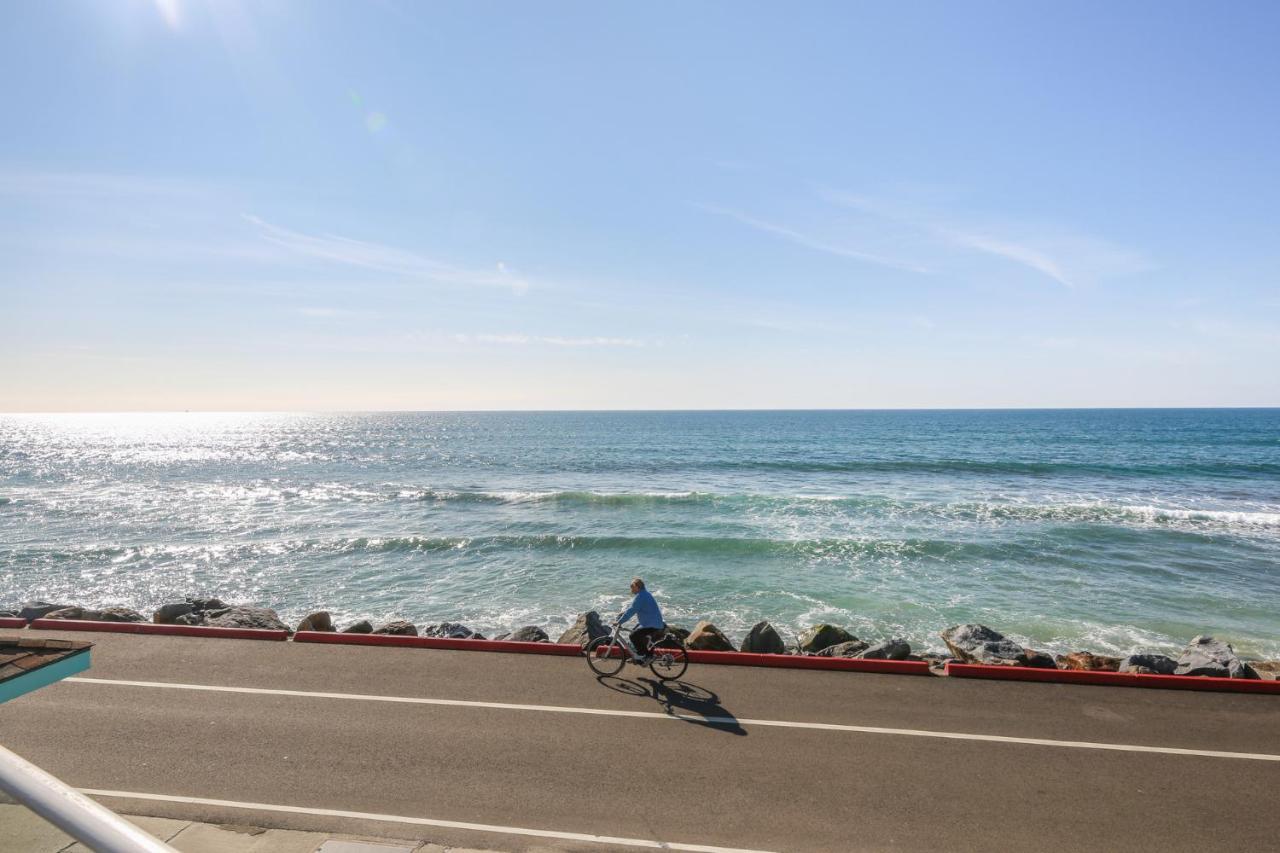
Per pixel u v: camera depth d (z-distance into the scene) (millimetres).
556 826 6996
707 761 8219
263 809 7211
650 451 84938
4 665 5938
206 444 111750
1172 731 9000
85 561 27531
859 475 57062
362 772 7930
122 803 7301
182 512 39094
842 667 11023
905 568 25750
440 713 9414
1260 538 30359
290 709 9492
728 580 24219
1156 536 30625
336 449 95625
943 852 6652
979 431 125062
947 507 37906
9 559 27766
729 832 6926
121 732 8805
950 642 15742
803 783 7777
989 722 9234
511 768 8039
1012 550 28094
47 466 70688
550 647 11609
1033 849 6695
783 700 9883
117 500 43938
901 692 10156
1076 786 7742
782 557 27391
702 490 47406
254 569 26391
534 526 33906
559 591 23188
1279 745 8664
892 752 8453
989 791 7637
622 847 6699
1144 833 6934
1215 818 7195
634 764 8141
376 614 21125
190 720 9148
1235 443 90438
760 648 14438
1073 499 42281
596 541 29812
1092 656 13648
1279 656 17312
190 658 11289
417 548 29484
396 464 70875
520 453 84062
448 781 7762
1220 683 10219
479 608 21516
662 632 10539
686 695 10031
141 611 21656
